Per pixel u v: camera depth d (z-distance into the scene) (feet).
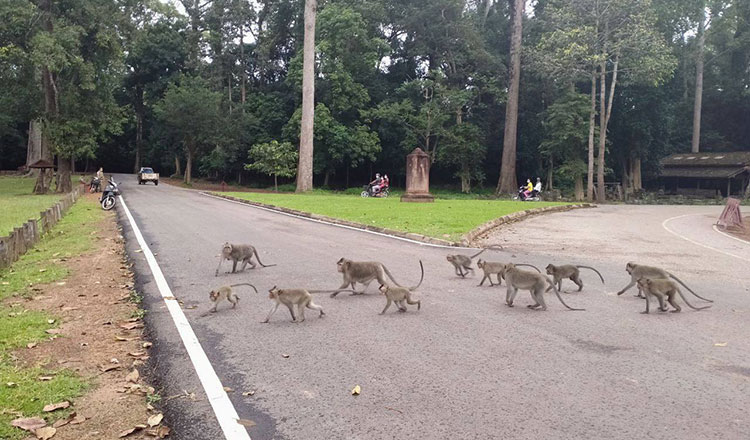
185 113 159.94
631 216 78.95
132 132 237.66
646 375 15.92
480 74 164.45
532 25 165.58
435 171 197.06
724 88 191.72
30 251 39.86
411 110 160.35
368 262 26.08
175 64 208.13
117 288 27.63
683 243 47.60
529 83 167.02
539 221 67.05
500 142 181.37
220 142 161.68
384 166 191.31
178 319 21.74
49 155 124.26
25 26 102.47
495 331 20.33
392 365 16.67
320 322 21.50
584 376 15.81
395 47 183.11
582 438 12.13
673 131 187.62
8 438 12.23
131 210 75.25
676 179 179.01
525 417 13.16
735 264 36.45
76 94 112.06
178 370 16.33
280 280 29.37
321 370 16.26
